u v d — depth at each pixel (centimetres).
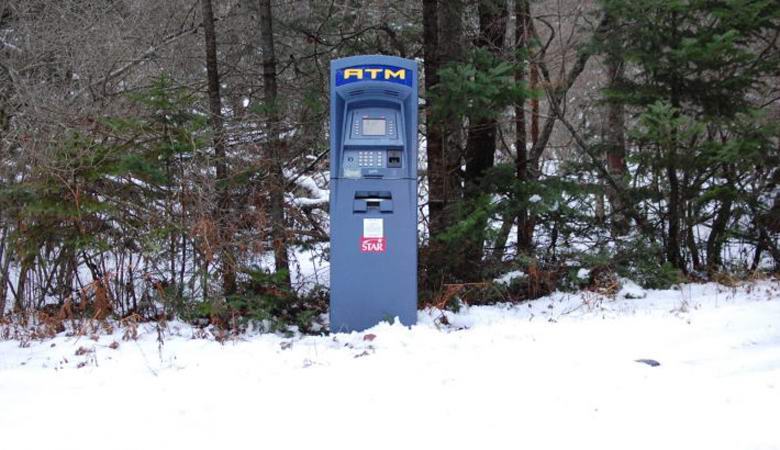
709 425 347
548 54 953
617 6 748
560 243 820
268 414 375
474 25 899
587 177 848
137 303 663
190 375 451
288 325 646
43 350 535
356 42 921
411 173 576
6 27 1166
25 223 640
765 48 851
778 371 427
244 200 683
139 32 1270
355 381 426
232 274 638
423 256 714
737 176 809
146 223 640
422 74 943
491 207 695
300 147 828
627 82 813
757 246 885
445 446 330
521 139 874
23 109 917
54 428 364
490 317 650
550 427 349
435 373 438
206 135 656
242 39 1081
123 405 396
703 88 765
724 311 604
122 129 644
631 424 351
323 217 877
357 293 579
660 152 770
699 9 747
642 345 502
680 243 856
